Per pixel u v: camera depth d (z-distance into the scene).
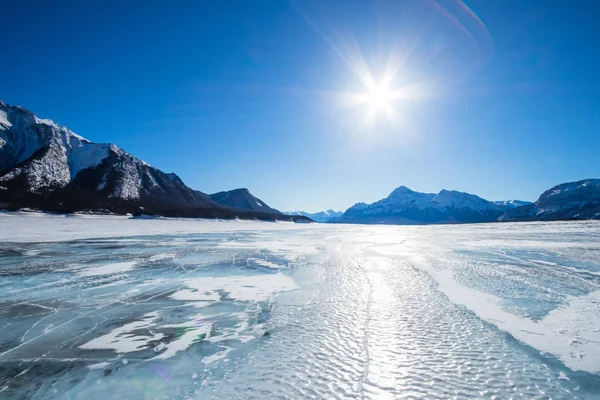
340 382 5.44
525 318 8.59
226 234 43.09
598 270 15.41
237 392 5.21
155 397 5.18
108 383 5.66
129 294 11.59
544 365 5.99
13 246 25.86
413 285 12.48
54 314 9.48
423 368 5.89
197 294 11.55
